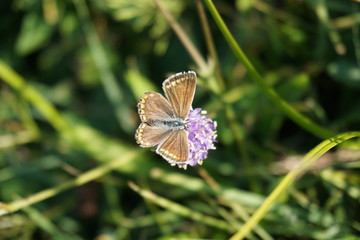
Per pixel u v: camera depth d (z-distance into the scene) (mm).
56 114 544
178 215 545
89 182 574
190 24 572
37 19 574
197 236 540
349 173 526
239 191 523
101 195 574
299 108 547
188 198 548
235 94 546
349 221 518
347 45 545
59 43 588
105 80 571
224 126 548
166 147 467
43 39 572
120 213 558
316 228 520
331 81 556
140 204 562
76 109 587
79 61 588
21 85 533
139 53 583
